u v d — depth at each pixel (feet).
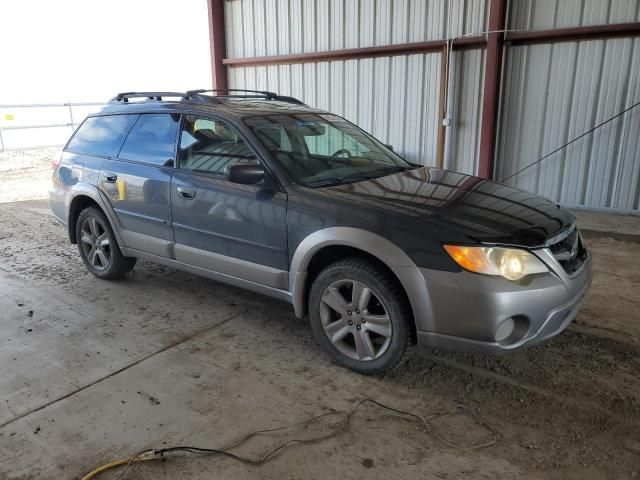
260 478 7.97
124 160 14.71
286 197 11.19
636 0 21.38
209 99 14.08
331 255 11.14
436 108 26.84
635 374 10.73
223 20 33.96
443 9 25.48
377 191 11.16
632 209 23.40
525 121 24.76
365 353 10.61
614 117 22.85
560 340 12.15
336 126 14.28
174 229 13.52
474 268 9.10
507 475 7.97
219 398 10.03
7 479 7.99
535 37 23.41
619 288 15.25
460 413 9.52
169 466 8.23
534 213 10.64
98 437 8.93
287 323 13.29
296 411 9.61
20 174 38.32
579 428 9.05
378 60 28.12
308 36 30.50
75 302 14.70
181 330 12.93
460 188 11.66
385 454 8.46
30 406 9.84
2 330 13.01
